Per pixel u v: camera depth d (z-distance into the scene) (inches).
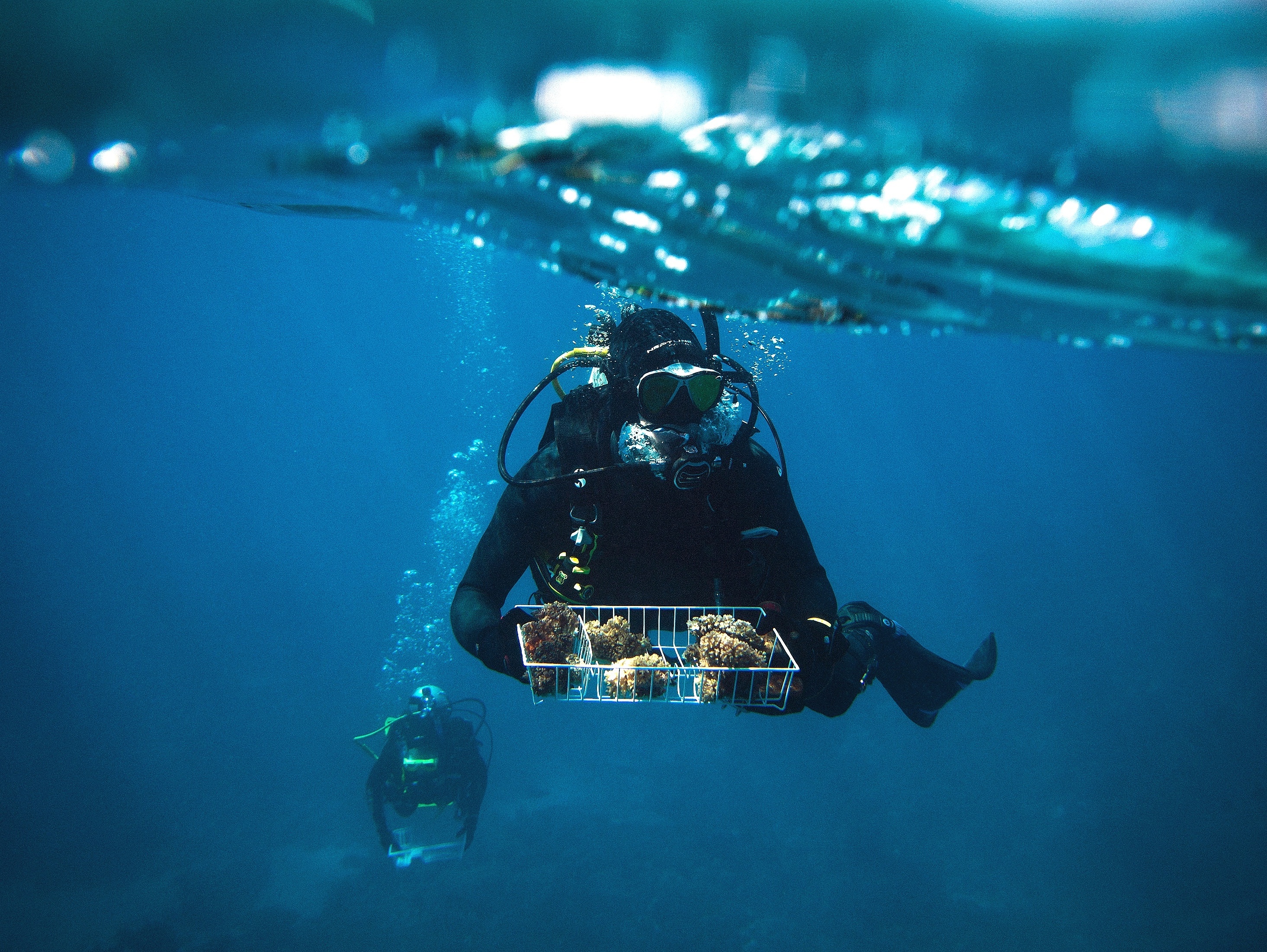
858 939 522.9
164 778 784.3
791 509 111.3
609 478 104.8
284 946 515.2
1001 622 1424.7
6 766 815.7
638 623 112.1
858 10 39.4
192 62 44.0
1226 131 40.5
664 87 45.9
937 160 47.8
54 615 1536.7
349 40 43.8
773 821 669.9
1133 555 2106.3
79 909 585.6
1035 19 37.7
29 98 47.4
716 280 71.8
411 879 582.9
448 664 1039.0
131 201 1173.7
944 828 663.8
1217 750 776.9
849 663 113.7
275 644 1279.5
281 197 75.8
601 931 512.4
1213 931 526.0
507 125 49.8
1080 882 593.0
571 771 765.9
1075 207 48.4
